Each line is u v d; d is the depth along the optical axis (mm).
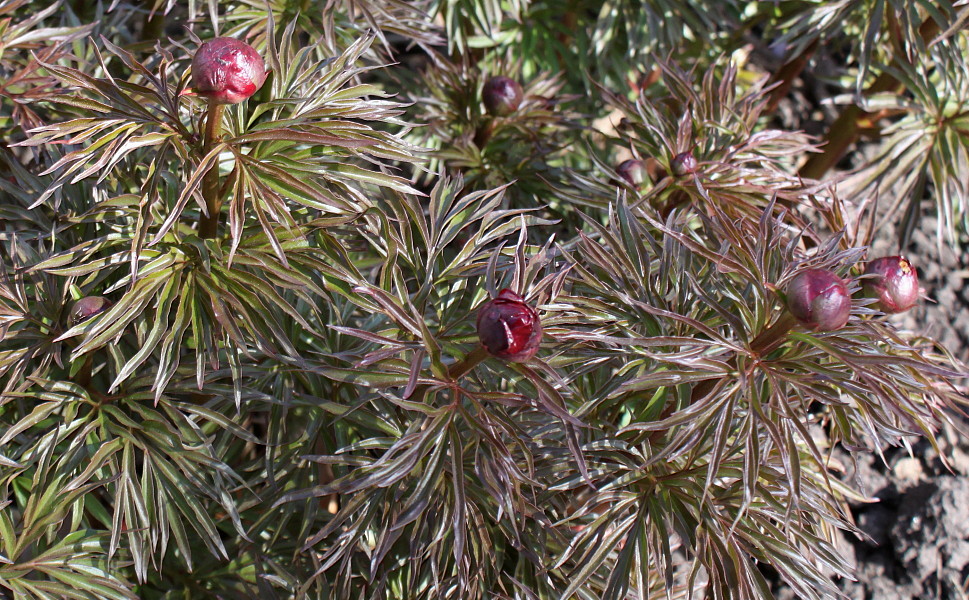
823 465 650
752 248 704
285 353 751
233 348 695
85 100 654
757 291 665
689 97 848
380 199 773
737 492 713
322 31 846
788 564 696
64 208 769
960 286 1159
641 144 846
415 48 1286
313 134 650
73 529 721
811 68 1200
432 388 674
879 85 1030
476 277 744
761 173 826
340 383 758
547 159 927
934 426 744
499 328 619
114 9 920
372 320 786
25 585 708
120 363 713
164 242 690
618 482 701
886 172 946
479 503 712
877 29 913
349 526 731
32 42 814
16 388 746
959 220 981
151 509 709
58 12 900
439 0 954
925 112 942
